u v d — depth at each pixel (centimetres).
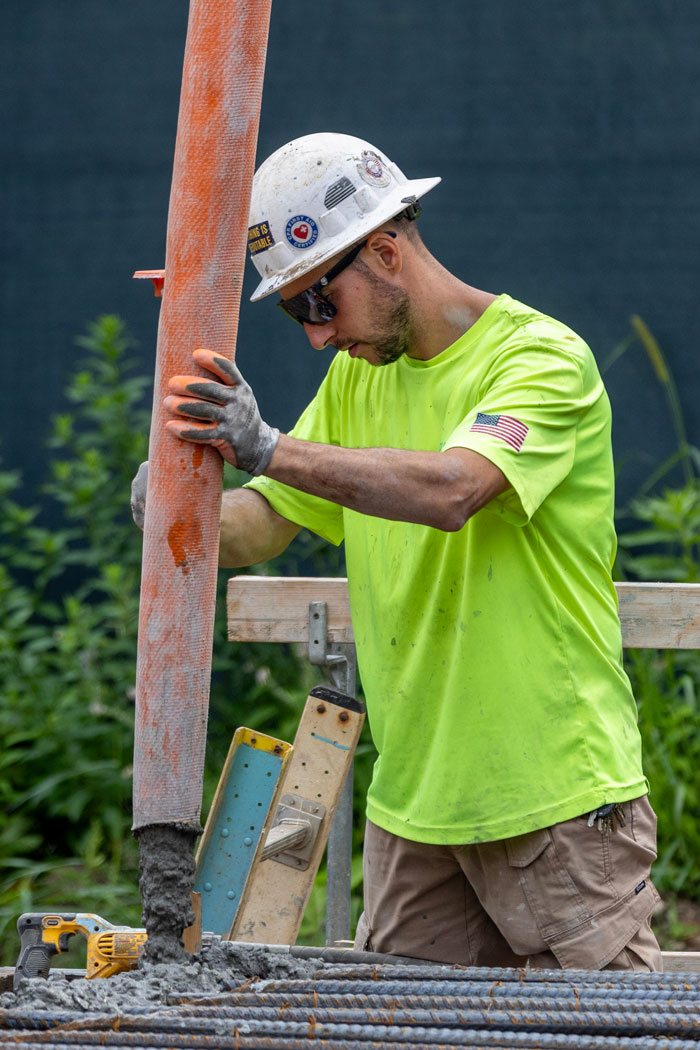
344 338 793
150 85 1883
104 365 1781
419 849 844
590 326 1834
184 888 650
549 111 1825
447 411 805
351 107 1847
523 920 797
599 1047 544
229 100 619
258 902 841
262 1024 559
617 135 1822
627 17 1811
